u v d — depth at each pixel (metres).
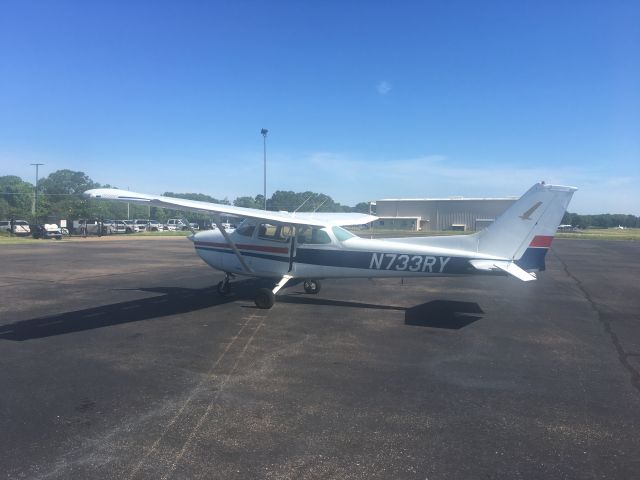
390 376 5.66
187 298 10.67
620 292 12.56
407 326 8.27
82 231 45.88
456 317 9.09
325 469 3.55
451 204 86.94
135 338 7.25
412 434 4.15
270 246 10.39
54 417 4.41
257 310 9.45
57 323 8.22
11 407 4.62
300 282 13.11
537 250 9.05
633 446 3.99
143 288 12.07
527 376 5.73
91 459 3.66
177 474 3.46
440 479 3.44
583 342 7.36
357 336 7.52
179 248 27.14
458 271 9.20
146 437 4.03
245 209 10.26
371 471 3.53
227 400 4.86
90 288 12.03
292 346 6.89
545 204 8.95
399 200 89.50
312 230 10.14
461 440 4.05
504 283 14.00
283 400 4.88
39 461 3.62
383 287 12.75
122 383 5.31
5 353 6.43
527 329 8.18
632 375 5.82
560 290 12.83
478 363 6.21
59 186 115.00
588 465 3.67
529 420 4.47
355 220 13.73
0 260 19.50
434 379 5.57
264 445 3.91
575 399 5.01
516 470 3.58
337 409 4.66
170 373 5.66
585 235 64.88
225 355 6.41
